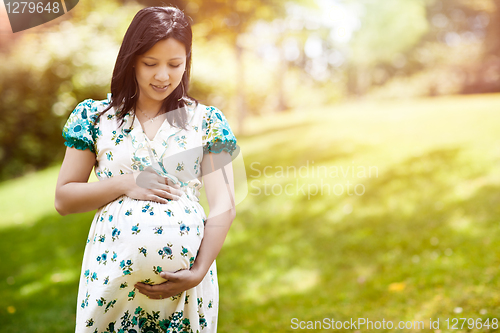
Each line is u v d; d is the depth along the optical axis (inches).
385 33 711.1
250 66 590.9
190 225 54.5
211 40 413.4
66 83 350.6
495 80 759.7
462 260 140.9
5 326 125.0
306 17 420.8
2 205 266.7
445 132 277.7
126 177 53.8
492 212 174.2
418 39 842.8
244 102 428.5
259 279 154.9
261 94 641.0
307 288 145.3
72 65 350.0
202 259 54.5
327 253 169.6
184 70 55.2
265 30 447.8
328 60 740.0
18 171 339.6
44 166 348.8
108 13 384.5
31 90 345.7
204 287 58.1
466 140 255.9
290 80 716.7
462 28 925.8
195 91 406.6
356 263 158.9
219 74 443.2
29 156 345.4
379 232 178.7
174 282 51.9
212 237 55.7
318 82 767.1
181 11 55.5
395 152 251.8
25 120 344.8
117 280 52.2
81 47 355.6
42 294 148.9
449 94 789.2
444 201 193.6
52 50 346.0
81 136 54.6
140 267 52.0
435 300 118.3
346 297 133.0
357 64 780.0
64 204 53.9
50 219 235.8
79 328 54.0
